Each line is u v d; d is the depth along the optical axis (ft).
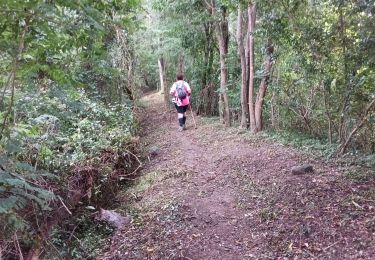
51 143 20.53
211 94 47.80
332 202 16.55
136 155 28.68
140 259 14.98
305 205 16.80
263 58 31.60
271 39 26.08
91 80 36.60
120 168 24.89
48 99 15.75
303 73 25.05
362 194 16.76
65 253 16.11
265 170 22.26
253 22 30.89
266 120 34.42
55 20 9.78
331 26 21.06
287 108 30.12
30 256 14.56
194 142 32.24
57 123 22.71
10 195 11.09
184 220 17.56
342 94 21.83
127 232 17.22
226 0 26.66
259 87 32.09
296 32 22.67
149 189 22.16
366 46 18.43
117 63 39.86
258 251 14.40
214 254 14.73
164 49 50.96
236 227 16.48
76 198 18.53
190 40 44.98
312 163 21.95
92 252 16.15
